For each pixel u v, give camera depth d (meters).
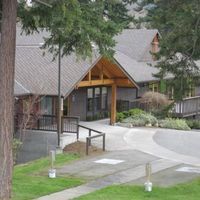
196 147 34.12
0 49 15.30
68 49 19.39
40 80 36.56
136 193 20.08
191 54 24.27
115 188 21.00
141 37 57.44
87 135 36.09
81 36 18.16
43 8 16.69
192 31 23.33
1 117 15.27
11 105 15.37
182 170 26.23
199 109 52.12
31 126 33.97
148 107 47.16
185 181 23.33
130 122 43.28
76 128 35.41
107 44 19.38
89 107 46.25
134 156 30.02
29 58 40.47
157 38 57.91
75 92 44.44
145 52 55.62
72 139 33.94
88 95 46.03
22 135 33.38
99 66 40.84
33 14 17.03
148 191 20.44
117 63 40.69
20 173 24.33
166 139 36.97
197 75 24.80
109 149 32.06
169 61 25.00
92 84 40.34
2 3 15.71
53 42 19.61
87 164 27.28
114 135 37.53
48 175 23.92
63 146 32.31
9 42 15.12
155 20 24.64
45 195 19.75
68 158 28.70
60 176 23.94
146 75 48.28
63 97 34.97
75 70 37.53
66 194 20.06
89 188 21.45
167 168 26.72
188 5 22.38
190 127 46.59
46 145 34.09
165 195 19.80
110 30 19.97
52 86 35.78
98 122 44.69
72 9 16.41
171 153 31.55
